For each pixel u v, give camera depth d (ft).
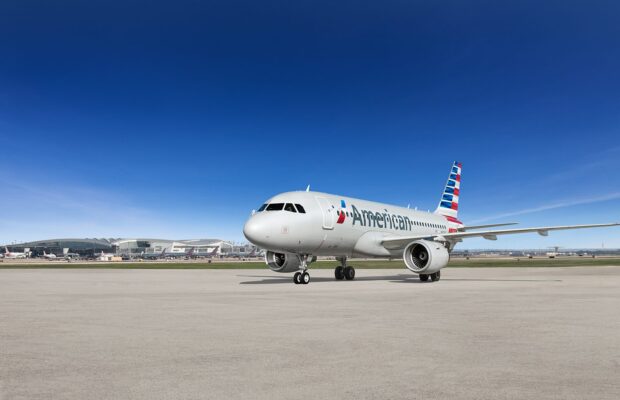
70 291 56.13
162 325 27.71
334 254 81.87
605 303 40.40
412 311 34.55
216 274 111.96
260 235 68.13
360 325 27.61
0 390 14.42
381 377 15.99
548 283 71.56
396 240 84.43
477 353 19.80
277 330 25.80
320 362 18.16
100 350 20.44
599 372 16.66
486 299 44.42
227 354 19.60
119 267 178.50
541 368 17.22
